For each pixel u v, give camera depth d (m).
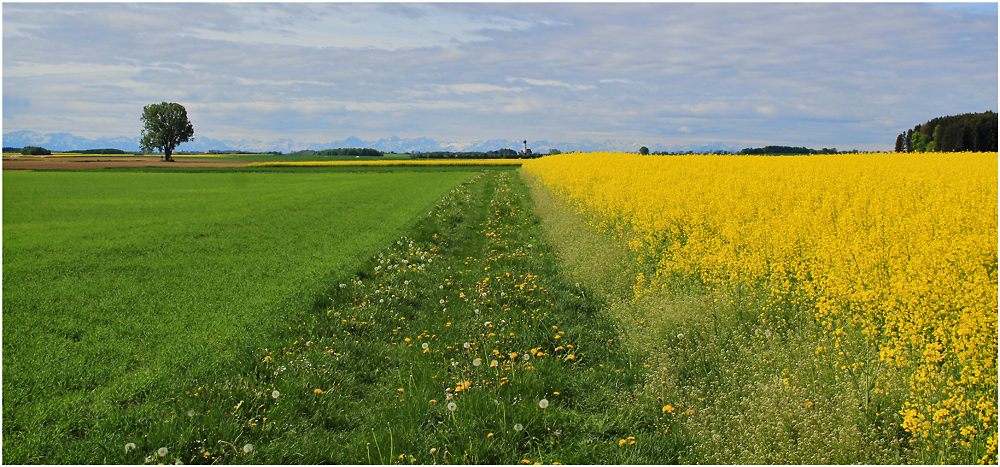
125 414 4.61
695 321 5.91
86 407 4.70
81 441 4.22
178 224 16.59
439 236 14.39
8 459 3.95
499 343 6.28
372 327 7.02
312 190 31.62
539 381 5.21
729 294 6.27
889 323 4.58
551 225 14.34
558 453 4.15
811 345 4.92
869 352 4.60
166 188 35.06
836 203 10.26
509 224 16.44
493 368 5.56
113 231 15.18
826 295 5.33
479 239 14.24
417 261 11.21
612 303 7.39
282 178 47.66
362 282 9.26
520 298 8.03
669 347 5.61
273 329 6.80
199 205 22.84
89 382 5.21
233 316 7.26
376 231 15.03
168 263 10.76
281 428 4.53
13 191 32.34
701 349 5.37
